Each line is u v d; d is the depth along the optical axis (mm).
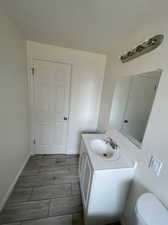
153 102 1018
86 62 2191
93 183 1127
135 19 1124
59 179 1917
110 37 1549
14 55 1539
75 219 1359
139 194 1120
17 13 1224
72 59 2127
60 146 2594
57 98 2293
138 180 1148
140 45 1124
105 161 1255
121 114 1557
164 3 867
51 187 1748
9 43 1386
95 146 1644
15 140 1687
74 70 2189
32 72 2064
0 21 1164
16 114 1688
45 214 1371
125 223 1293
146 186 1043
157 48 983
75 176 2012
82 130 2568
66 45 1960
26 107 2090
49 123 2400
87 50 2092
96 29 1393
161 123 931
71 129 2520
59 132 2496
